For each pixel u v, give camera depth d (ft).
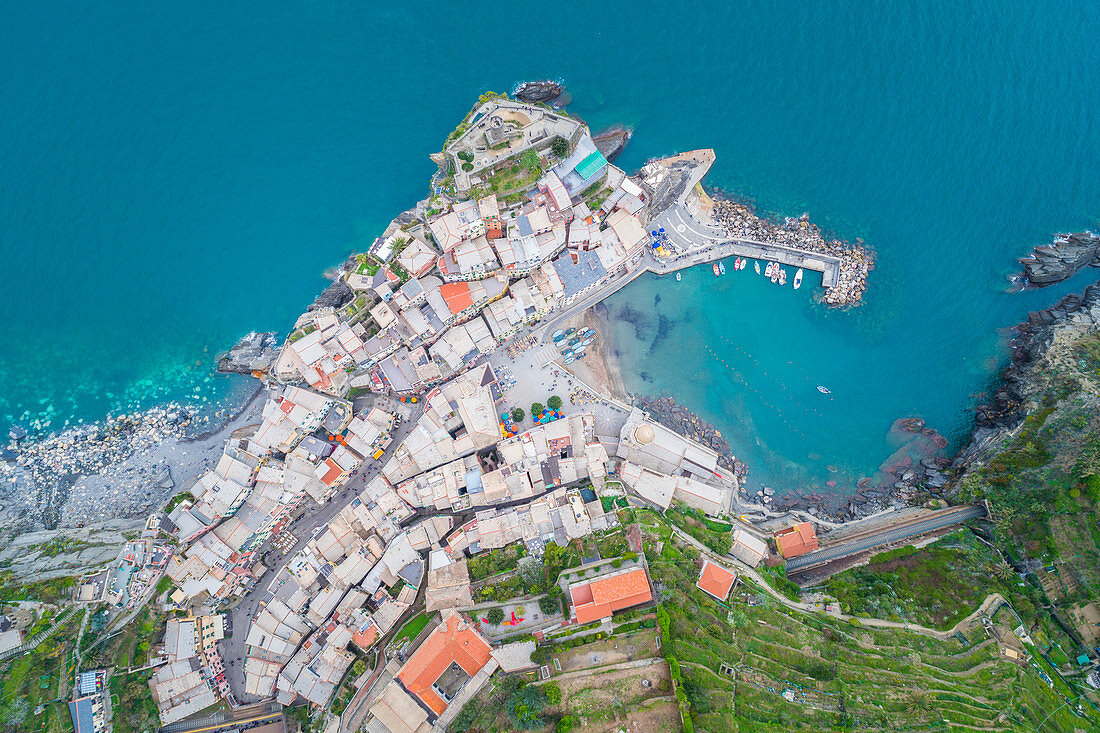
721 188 419.13
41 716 310.86
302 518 394.11
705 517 360.28
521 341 406.00
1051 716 287.48
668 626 291.17
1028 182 411.13
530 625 320.50
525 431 379.35
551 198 379.14
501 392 399.85
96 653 329.72
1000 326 404.36
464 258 374.84
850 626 313.12
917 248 411.75
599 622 303.89
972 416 396.16
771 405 405.18
